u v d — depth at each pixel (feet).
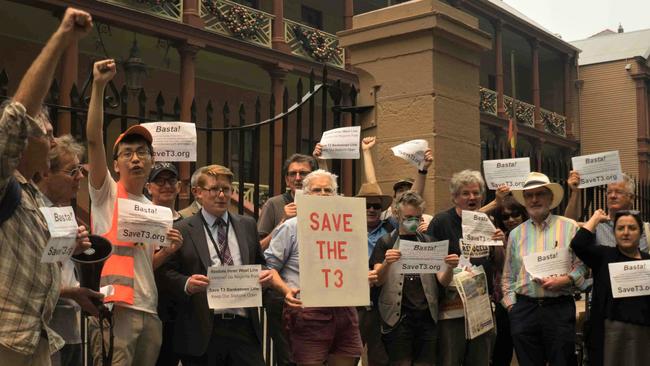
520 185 19.90
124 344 13.16
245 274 14.21
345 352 15.31
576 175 20.71
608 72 103.81
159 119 16.69
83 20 9.82
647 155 101.30
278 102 60.75
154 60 58.29
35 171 10.55
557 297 18.11
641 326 17.90
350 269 14.48
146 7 51.62
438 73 20.92
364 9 82.74
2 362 9.68
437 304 17.29
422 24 20.71
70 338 12.84
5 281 9.68
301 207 14.32
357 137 18.15
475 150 22.17
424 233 18.04
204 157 51.29
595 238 18.67
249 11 59.77
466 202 18.21
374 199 18.78
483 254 18.11
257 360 14.80
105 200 13.51
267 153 57.26
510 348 20.34
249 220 15.47
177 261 14.40
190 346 14.16
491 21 86.89
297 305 14.16
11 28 49.03
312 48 64.59
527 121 93.40
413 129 20.90
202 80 62.75
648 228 20.20
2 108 9.72
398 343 17.03
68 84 43.70
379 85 21.76
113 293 12.95
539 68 109.50
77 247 11.09
